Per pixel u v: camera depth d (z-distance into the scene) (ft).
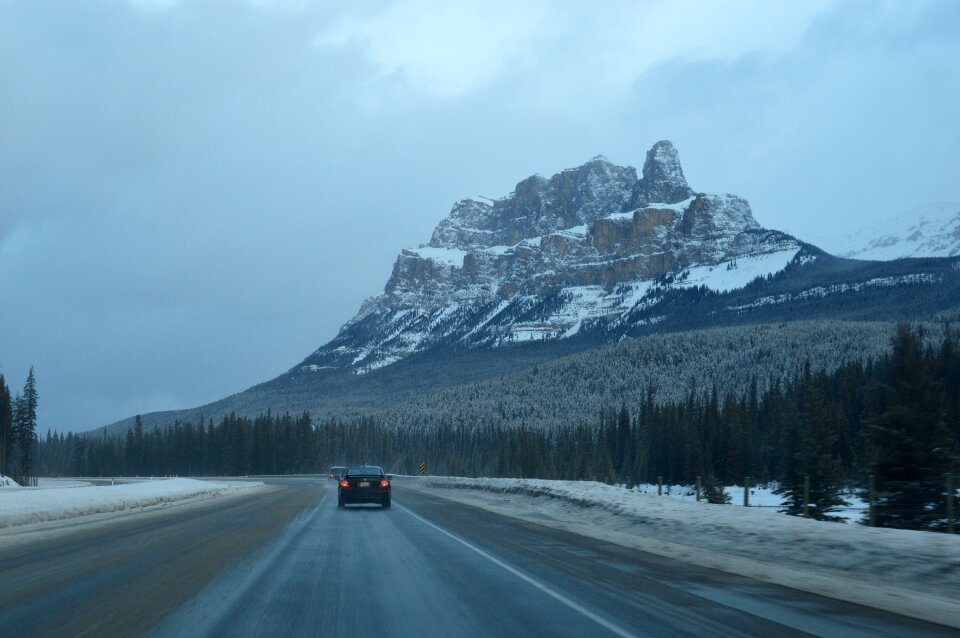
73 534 65.72
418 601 33.83
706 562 47.19
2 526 73.77
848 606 32.73
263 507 108.37
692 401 336.70
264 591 36.24
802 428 100.17
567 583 38.81
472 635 27.37
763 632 27.71
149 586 37.52
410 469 539.70
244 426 487.20
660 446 298.15
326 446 546.26
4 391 339.16
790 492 97.66
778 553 48.67
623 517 76.59
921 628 28.50
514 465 362.94
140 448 519.19
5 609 31.55
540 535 65.67
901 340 80.59
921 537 42.50
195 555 50.29
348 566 45.03
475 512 98.32
